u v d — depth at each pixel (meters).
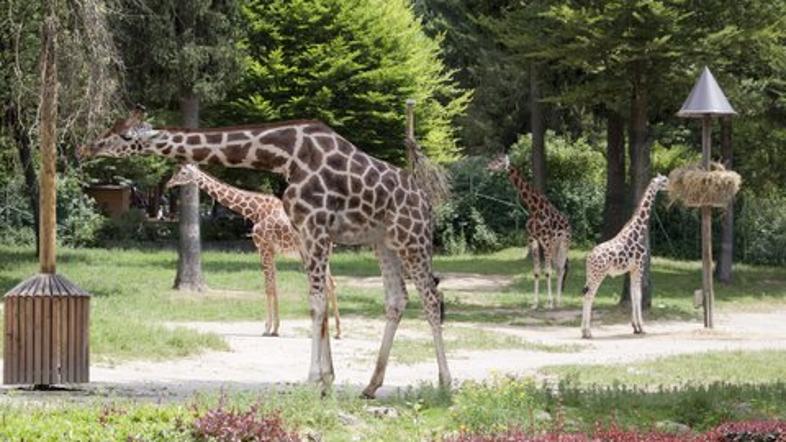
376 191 12.21
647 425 10.67
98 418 9.16
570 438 9.12
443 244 44.94
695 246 42.53
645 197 22.84
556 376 15.44
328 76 39.31
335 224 12.17
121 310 22.22
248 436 8.84
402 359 17.16
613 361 17.86
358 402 11.48
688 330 23.73
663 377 15.59
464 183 45.22
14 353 12.28
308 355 17.45
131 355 15.93
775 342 21.52
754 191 39.28
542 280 34.22
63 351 12.41
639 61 25.42
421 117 42.16
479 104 49.31
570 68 29.06
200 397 10.91
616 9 23.91
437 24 48.47
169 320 22.06
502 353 18.94
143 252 39.66
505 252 44.19
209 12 25.62
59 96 18.50
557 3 25.47
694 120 36.62
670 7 24.77
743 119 33.78
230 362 16.28
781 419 10.98
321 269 12.10
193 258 27.70
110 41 19.19
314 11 38.88
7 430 8.62
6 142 29.25
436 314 12.62
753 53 27.23
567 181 45.47
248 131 12.34
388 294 12.61
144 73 25.08
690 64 26.03
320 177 12.11
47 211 12.62
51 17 13.16
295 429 9.66
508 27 26.88
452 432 10.09
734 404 11.89
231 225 46.97
